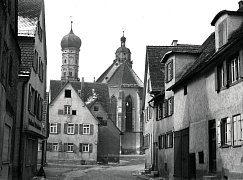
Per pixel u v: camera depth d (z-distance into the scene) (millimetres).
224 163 18609
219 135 19297
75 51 124438
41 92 32094
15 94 19719
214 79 20312
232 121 17875
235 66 17828
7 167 17641
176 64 28844
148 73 38281
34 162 30422
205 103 21656
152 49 38469
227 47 17141
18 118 23891
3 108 15117
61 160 64875
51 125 65500
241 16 19641
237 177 17031
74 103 66562
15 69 19281
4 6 13555
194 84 23703
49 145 64812
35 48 26547
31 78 25547
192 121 23969
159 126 34000
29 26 26328
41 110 32719
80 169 48375
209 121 20938
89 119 66562
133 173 40250
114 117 95312
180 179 26500
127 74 99250
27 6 28594
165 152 31484
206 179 19750
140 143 94500
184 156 25609
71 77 123188
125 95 96250
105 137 73062
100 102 77875
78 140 65750
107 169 48875
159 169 33656
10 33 16734
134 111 95750
